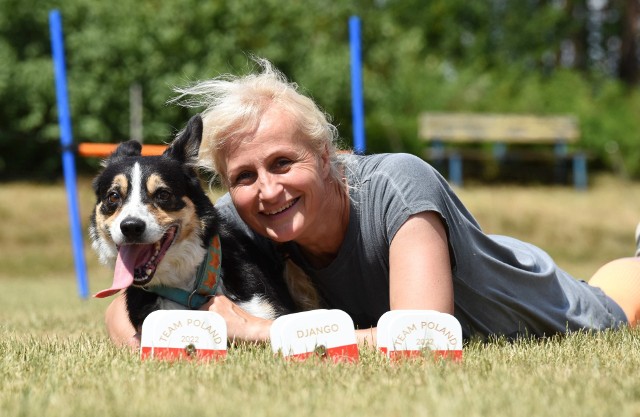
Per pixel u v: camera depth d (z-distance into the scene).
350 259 3.50
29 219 14.01
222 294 3.61
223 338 3.08
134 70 16.58
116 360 3.03
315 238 3.46
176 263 3.56
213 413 2.13
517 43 29.02
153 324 3.02
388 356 2.92
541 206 16.45
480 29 29.11
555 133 19.69
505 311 3.66
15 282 11.26
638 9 30.25
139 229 3.46
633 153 21.84
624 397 2.32
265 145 3.20
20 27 16.81
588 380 2.56
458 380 2.54
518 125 19.52
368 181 3.40
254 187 3.27
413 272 3.14
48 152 17.19
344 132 17.89
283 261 3.86
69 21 16.89
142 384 2.52
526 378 2.62
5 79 16.25
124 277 3.46
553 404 2.24
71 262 12.94
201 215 3.68
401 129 20.08
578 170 20.00
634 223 16.02
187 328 3.05
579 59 31.53
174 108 16.44
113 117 16.70
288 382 2.55
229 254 3.73
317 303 3.82
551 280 3.81
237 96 3.27
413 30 24.47
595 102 23.47
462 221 3.42
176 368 2.79
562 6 30.89
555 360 3.02
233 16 17.39
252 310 3.60
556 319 3.80
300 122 3.23
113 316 3.87
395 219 3.25
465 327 3.70
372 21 20.86
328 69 17.78
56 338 4.13
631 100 23.91
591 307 4.02
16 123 16.70
